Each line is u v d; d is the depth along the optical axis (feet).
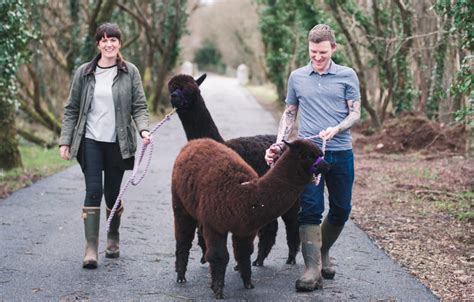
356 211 28.14
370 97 67.56
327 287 17.78
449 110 49.08
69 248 21.54
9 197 30.48
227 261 16.49
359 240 23.12
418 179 36.09
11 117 37.81
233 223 15.80
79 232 23.81
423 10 51.44
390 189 33.32
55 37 66.74
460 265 19.86
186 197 16.88
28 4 51.42
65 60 67.15
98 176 19.61
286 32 89.20
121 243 22.36
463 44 24.09
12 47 33.42
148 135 19.40
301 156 15.40
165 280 18.35
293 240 19.84
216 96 118.93
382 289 17.60
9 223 25.03
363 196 31.65
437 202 29.71
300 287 17.24
